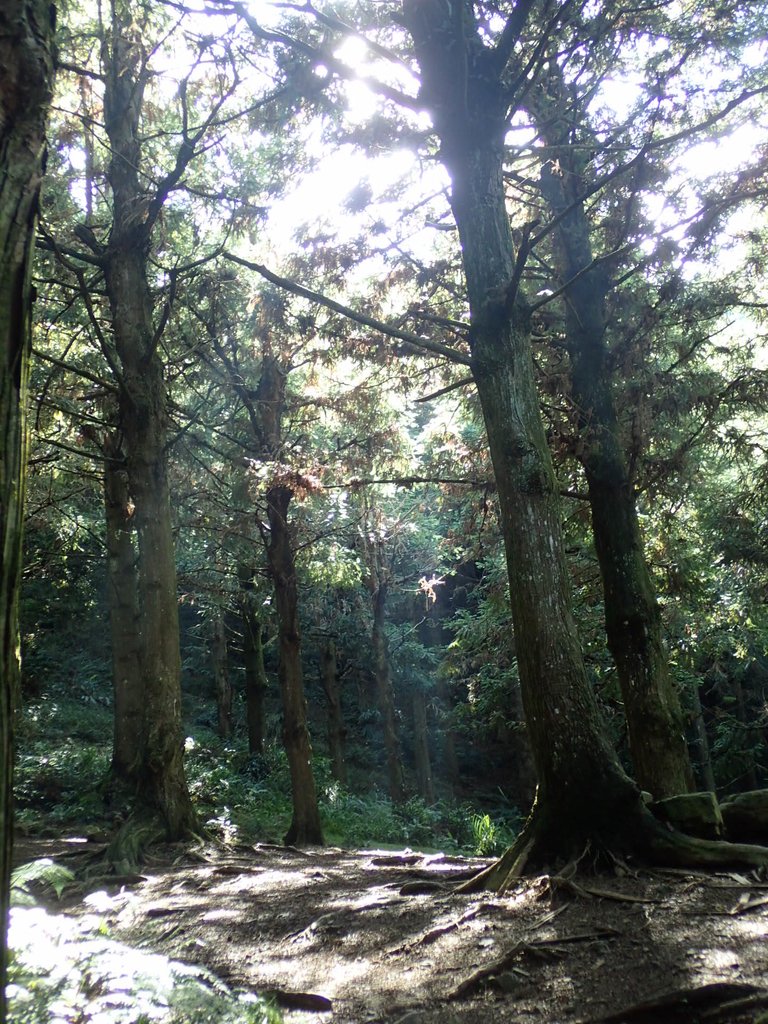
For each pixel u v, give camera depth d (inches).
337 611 961.5
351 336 445.1
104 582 988.6
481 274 281.4
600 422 407.8
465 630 689.0
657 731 368.5
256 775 719.7
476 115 291.1
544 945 167.5
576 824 224.8
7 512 66.4
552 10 377.1
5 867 64.3
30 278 73.2
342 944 194.2
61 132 421.4
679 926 169.3
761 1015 123.5
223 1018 118.3
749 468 522.3
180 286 457.7
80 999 106.1
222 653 970.7
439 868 287.9
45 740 667.4
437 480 471.5
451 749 1184.2
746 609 602.9
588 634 553.0
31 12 77.9
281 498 527.2
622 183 407.5
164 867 322.0
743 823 230.4
